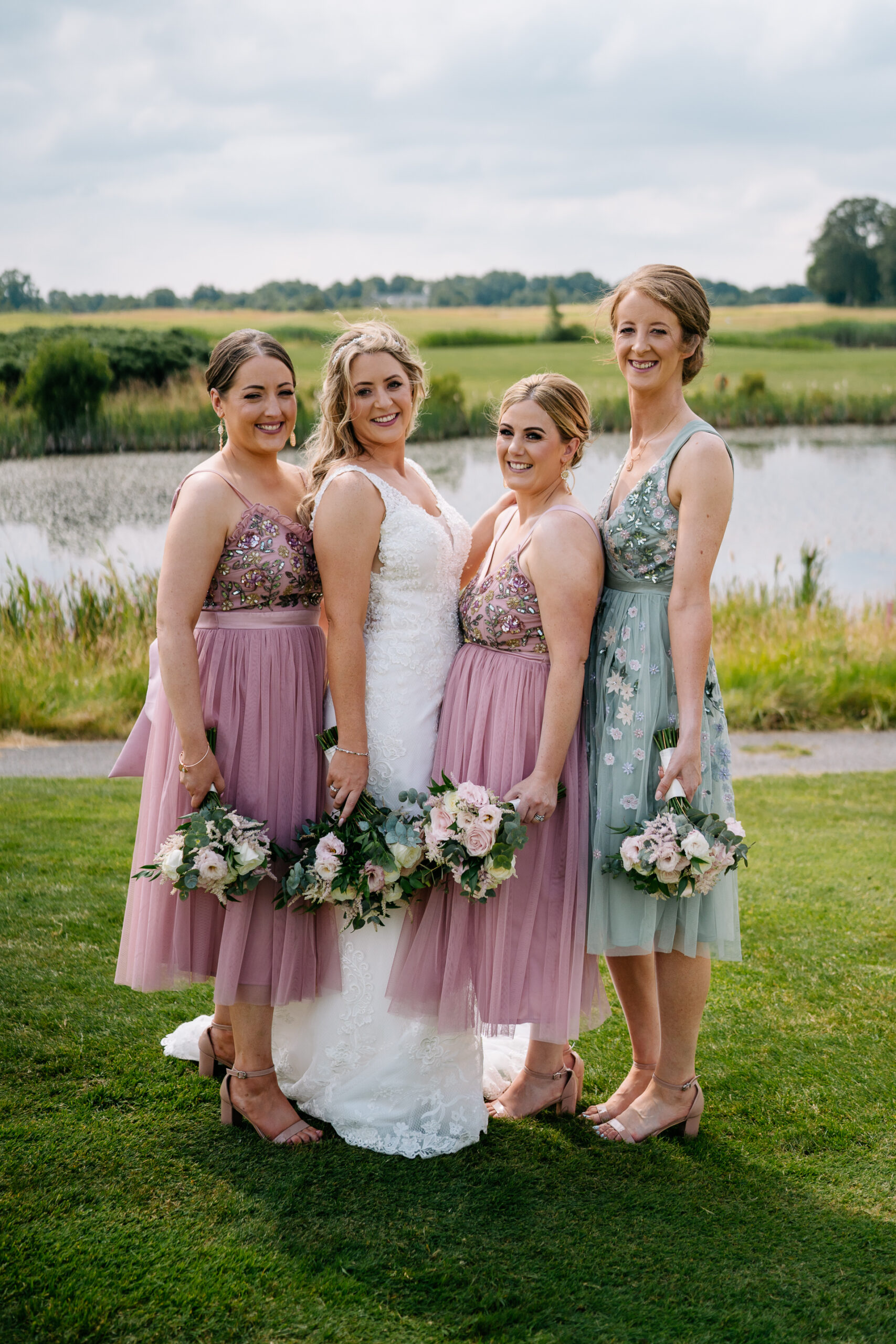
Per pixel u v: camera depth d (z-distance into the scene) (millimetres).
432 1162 2520
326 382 2639
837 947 3834
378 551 2590
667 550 2502
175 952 2566
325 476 2602
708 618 2439
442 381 19000
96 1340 1921
